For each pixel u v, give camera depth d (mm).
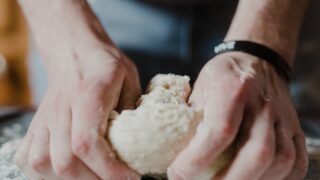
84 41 427
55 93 375
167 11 783
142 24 792
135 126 310
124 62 396
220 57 376
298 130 348
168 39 802
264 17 427
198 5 780
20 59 1319
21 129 631
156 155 309
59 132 329
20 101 1302
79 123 314
